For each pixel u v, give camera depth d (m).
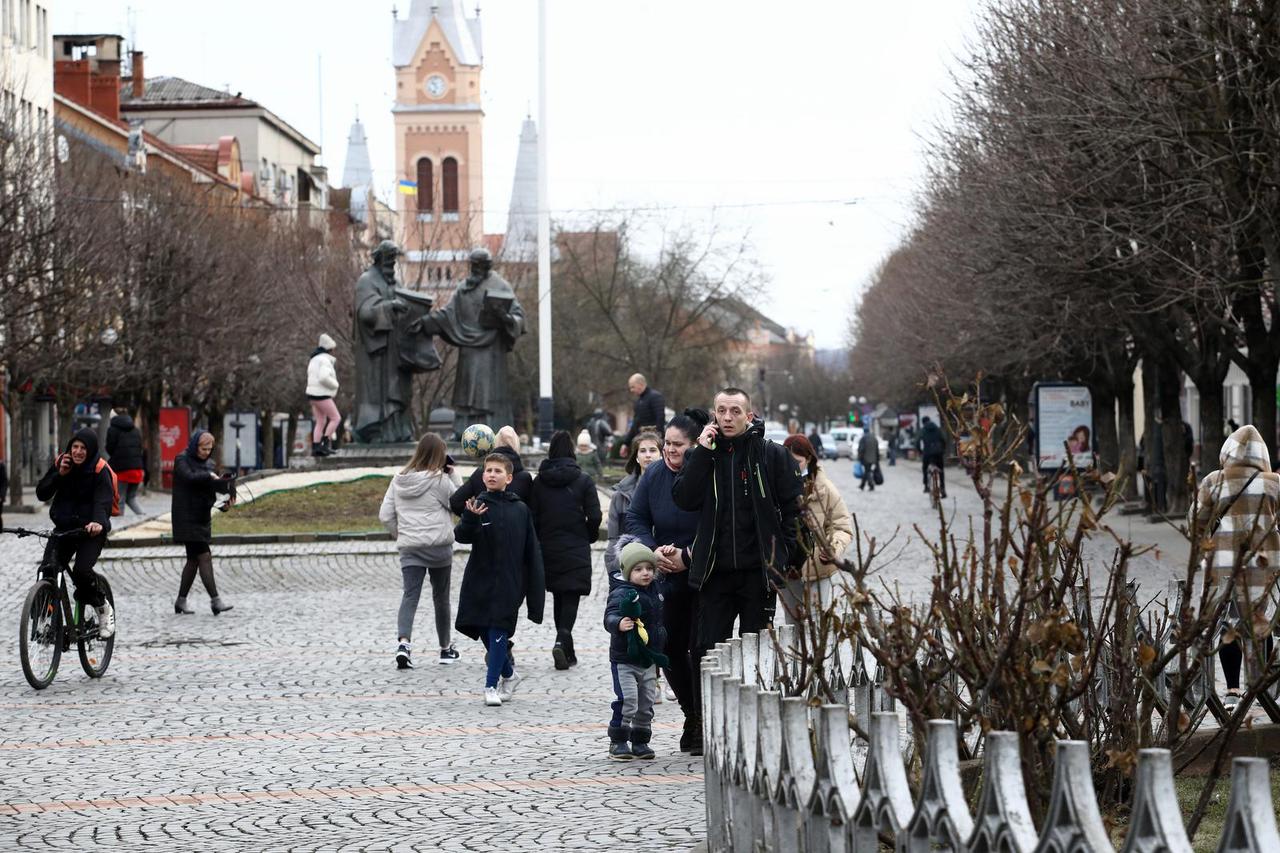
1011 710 7.97
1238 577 8.53
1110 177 36.69
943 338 61.12
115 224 63.78
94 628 18.92
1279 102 33.12
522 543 16.94
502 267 93.88
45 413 83.06
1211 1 33.34
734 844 7.99
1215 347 44.09
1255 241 36.06
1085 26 37.03
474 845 10.55
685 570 13.68
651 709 13.79
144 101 143.38
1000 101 40.69
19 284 52.09
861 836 6.48
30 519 51.94
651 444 18.00
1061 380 65.56
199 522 26.25
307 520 40.34
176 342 67.75
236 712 16.50
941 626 9.52
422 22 174.12
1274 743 11.43
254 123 143.62
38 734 15.23
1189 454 53.16
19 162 53.31
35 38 84.38
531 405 100.62
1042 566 8.37
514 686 18.31
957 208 45.97
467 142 174.62
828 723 6.76
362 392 44.94
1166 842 5.13
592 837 10.73
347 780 12.87
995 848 5.73
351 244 89.56
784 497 12.59
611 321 91.62
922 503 61.03
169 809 11.78
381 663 20.42
